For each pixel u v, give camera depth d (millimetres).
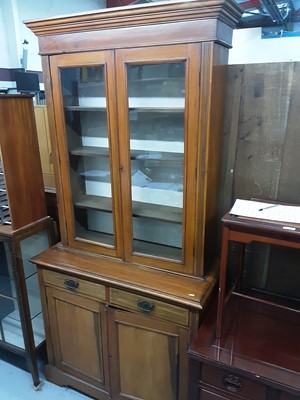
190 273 1489
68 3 4004
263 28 3361
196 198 1365
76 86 1585
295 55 3266
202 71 1201
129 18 1246
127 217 1550
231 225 1143
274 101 1410
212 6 1104
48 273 1699
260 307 1484
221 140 1488
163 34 1224
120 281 1478
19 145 1653
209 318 1412
